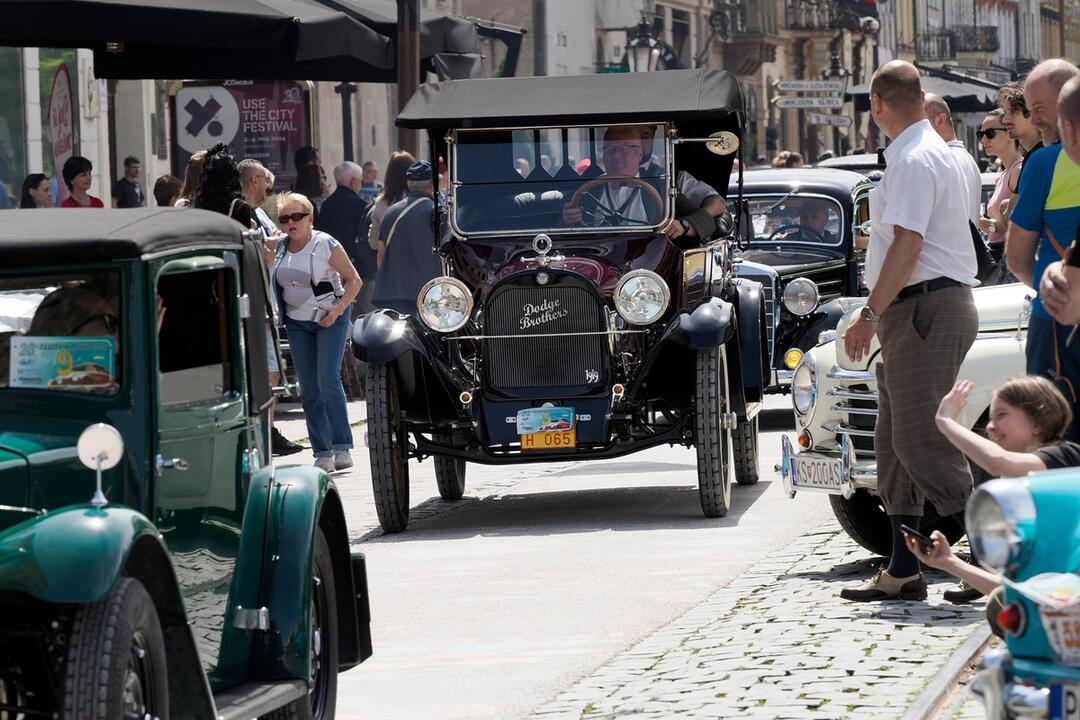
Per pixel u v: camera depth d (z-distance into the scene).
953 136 16.16
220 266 9.07
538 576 13.78
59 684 7.19
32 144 35.25
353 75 25.73
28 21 20.61
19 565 7.06
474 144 17.89
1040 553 6.52
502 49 67.00
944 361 11.63
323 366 20.39
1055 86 10.87
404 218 25.97
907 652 10.29
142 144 42.09
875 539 13.48
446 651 11.44
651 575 13.52
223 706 8.41
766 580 12.96
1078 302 8.97
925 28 119.12
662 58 73.44
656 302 16.36
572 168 17.72
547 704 9.84
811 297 23.66
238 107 27.59
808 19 93.50
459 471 18.50
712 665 10.32
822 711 9.10
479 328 16.81
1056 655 6.41
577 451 16.56
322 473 9.62
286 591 9.09
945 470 11.61
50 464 8.05
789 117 93.50
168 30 21.11
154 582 7.68
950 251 11.66
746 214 19.16
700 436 16.00
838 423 13.20
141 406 8.22
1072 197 10.13
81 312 8.32
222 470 8.92
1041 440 8.38
